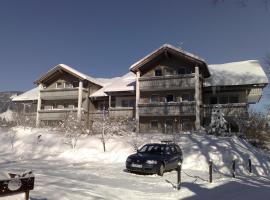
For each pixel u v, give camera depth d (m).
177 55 34.72
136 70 36.47
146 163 15.58
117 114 37.19
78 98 40.72
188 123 33.94
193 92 34.88
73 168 17.27
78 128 28.83
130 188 11.74
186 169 18.77
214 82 34.47
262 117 30.45
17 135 31.62
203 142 23.91
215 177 16.19
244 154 21.52
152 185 12.69
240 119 30.20
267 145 27.94
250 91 35.50
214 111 29.55
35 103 47.53
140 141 25.66
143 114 35.00
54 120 42.06
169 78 34.84
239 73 35.31
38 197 8.59
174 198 10.59
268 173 19.80
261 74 33.66
